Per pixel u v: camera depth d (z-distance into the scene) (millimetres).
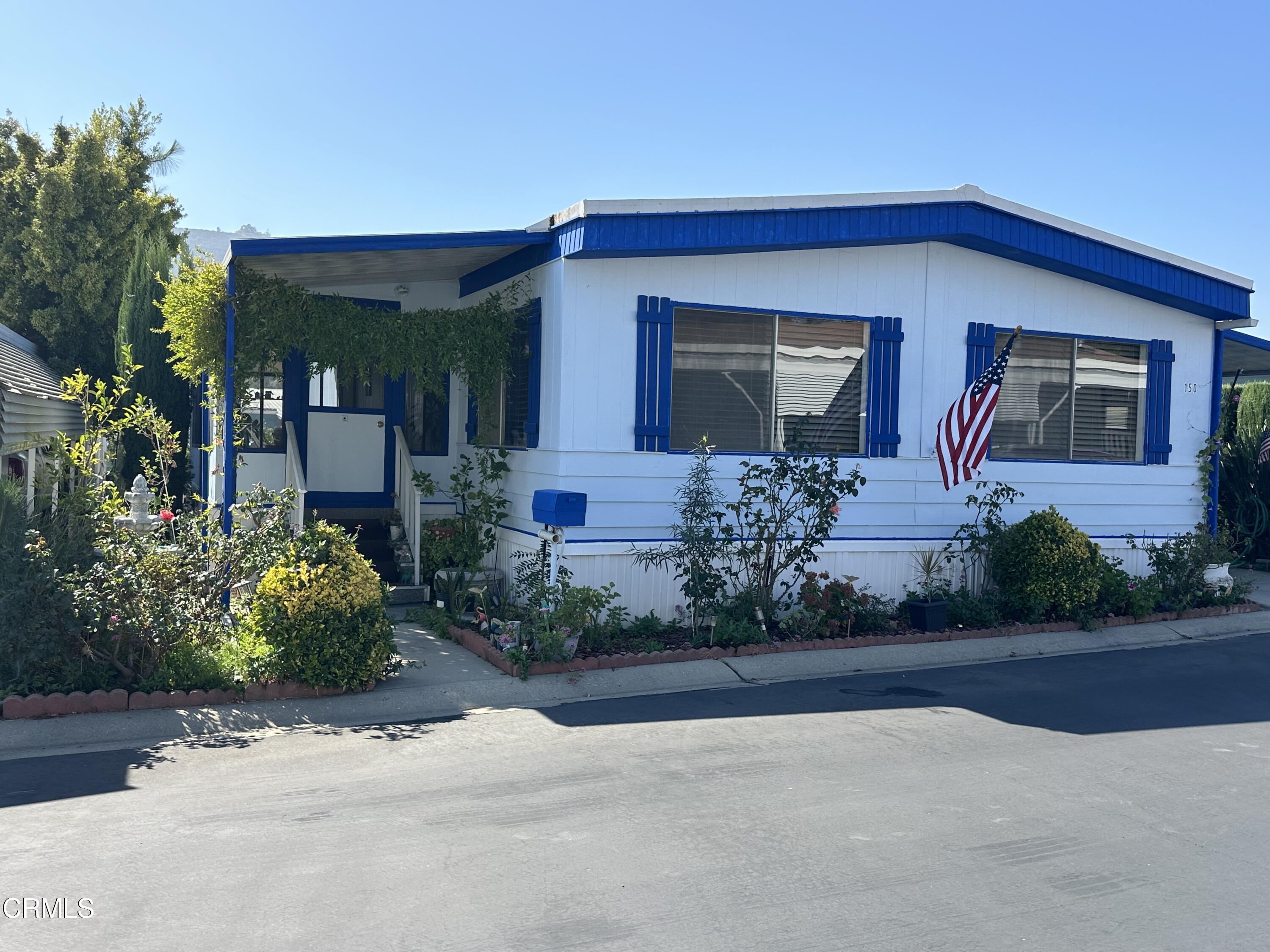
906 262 11516
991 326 12008
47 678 7266
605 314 10180
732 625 9734
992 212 11469
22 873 4652
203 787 5902
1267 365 16031
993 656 10305
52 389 14570
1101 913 4547
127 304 18703
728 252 10594
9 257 22375
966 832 5484
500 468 11398
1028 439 12406
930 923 4398
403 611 10938
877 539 11422
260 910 4332
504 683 8391
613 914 4391
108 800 5648
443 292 13328
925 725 7656
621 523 10281
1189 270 12781
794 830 5430
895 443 11492
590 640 9273
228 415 9789
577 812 5625
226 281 9836
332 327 10273
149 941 4039
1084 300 12562
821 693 8648
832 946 4160
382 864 4840
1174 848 5340
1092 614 11594
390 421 13055
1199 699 8703
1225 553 12711
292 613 7672
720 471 10656
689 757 6684
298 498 10672
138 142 25609
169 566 7871
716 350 10727
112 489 8508
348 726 7363
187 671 7648
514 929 4230
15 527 7496
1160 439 13070
